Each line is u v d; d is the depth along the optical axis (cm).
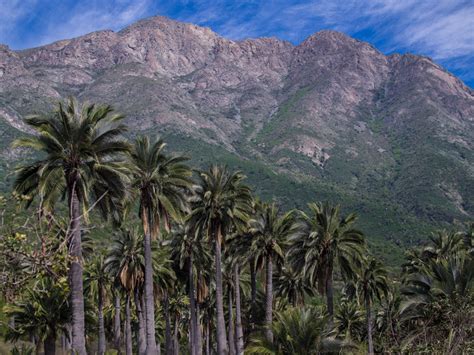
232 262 4478
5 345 3791
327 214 3944
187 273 5172
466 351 1299
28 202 1265
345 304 6353
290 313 1967
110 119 2572
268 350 1958
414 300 1958
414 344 1498
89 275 4925
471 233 5584
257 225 4241
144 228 3491
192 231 4038
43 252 855
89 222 1476
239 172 3962
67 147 2447
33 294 3394
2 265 832
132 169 2709
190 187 3544
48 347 3844
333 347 1919
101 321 4991
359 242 3919
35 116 2431
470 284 1791
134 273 4281
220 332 3991
